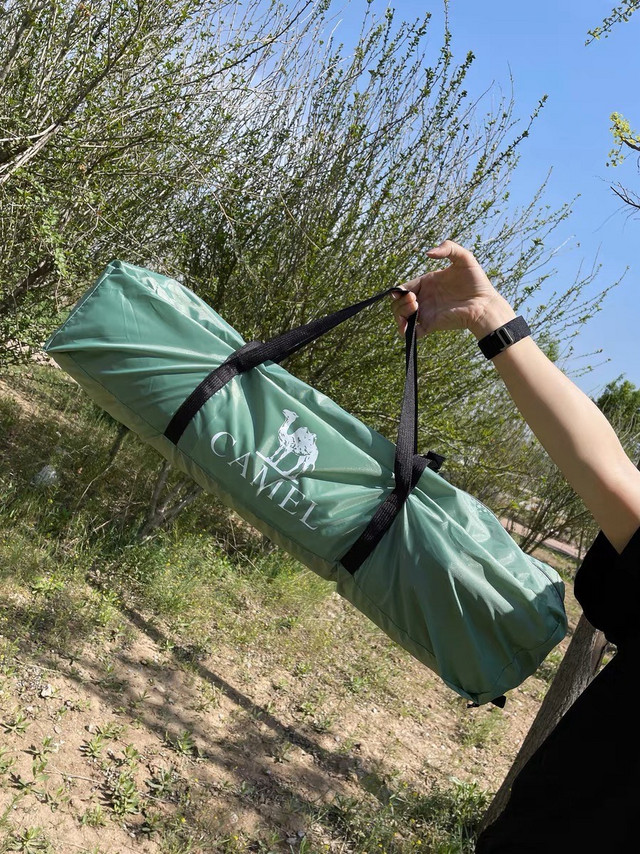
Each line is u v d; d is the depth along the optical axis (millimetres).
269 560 6555
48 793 3107
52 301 5285
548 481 10195
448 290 1611
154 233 5664
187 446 2033
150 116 4758
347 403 6043
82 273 5281
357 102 5320
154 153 5043
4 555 4586
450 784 4492
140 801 3273
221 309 5777
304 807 3744
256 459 1982
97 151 4711
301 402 2072
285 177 5352
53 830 2943
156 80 4703
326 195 5371
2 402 7168
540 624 1782
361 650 5910
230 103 5215
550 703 3709
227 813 3430
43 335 5387
